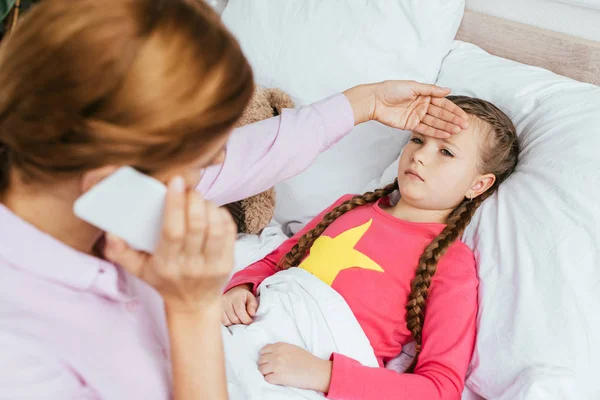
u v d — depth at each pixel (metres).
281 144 0.87
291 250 1.17
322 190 1.36
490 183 1.12
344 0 1.37
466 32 1.41
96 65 0.35
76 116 0.37
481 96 1.24
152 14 0.37
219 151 0.45
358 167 1.34
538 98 1.16
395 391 0.90
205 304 0.48
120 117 0.37
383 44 1.32
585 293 0.87
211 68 0.38
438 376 0.92
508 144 1.12
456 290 0.99
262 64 1.45
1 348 0.41
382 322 1.04
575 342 0.84
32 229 0.44
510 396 0.86
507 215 1.04
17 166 0.42
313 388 0.90
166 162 0.40
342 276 1.08
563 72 1.27
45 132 0.38
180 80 0.37
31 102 0.37
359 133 1.34
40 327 0.44
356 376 0.90
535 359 0.86
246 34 1.49
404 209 1.17
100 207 0.38
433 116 1.04
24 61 0.37
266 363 0.90
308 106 0.93
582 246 0.90
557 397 0.82
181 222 0.39
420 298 1.01
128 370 0.50
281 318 0.99
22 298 0.44
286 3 1.45
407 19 1.31
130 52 0.36
